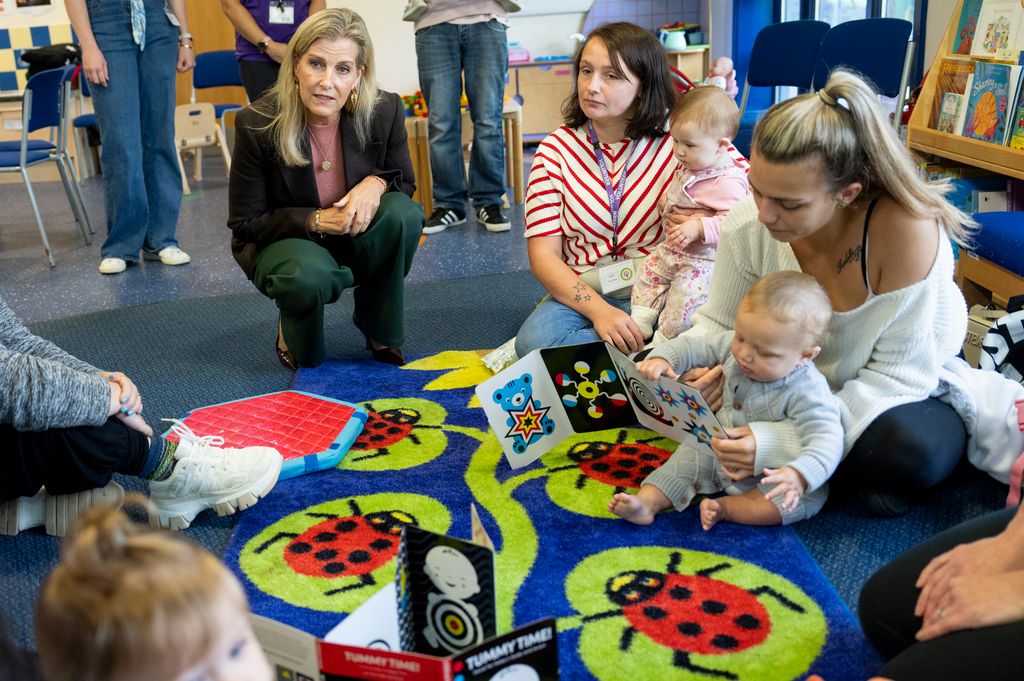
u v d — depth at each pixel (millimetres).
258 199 2441
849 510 1703
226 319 3092
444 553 1130
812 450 1569
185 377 2574
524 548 1620
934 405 1667
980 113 2848
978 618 1041
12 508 1736
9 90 6672
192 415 2168
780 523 1646
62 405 1556
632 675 1285
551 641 985
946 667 1020
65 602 648
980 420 1684
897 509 1654
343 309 3100
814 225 1505
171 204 3979
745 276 1805
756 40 4328
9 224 5078
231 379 2549
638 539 1633
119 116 3697
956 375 1724
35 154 4238
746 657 1314
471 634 1158
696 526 1665
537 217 2232
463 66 4215
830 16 5613
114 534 677
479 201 4359
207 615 662
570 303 2158
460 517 1741
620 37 2074
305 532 1708
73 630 646
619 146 2203
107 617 634
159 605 640
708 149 2035
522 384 1859
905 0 4473
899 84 3291
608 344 1836
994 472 1688
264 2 3857
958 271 2730
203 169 6957
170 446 1758
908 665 1053
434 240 4121
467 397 2314
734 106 2047
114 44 3611
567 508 1753
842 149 1426
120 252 3867
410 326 2922
